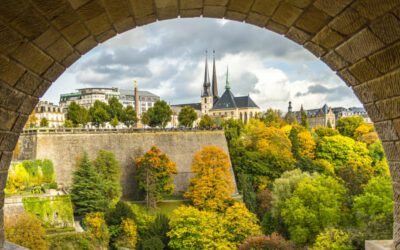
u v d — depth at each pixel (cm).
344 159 7675
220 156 5706
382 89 549
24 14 453
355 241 2936
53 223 3900
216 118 12594
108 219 4222
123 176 6444
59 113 14025
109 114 9462
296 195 4125
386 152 611
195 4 553
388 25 466
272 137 7706
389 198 3438
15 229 3262
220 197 5403
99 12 509
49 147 5988
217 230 3822
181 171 6894
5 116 554
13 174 5091
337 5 477
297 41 621
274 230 4419
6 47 486
